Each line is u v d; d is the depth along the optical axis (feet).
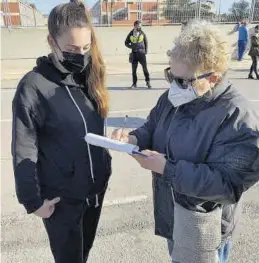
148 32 51.31
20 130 5.29
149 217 10.44
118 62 44.93
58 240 6.38
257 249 9.20
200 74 4.53
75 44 5.23
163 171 4.76
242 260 8.82
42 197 5.98
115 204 11.07
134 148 4.85
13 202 11.12
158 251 9.08
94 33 5.67
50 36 5.33
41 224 10.05
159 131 5.47
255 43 33.47
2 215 10.44
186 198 5.02
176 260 5.28
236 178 4.55
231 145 4.57
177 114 5.07
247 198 11.47
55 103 5.46
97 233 9.70
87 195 6.18
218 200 4.68
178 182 4.66
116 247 9.20
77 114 5.66
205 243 4.99
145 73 29.76
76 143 5.73
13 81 33.30
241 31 45.83
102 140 5.00
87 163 5.93
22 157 5.31
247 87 30.22
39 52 47.88
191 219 4.95
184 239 5.06
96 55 5.77
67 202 6.06
